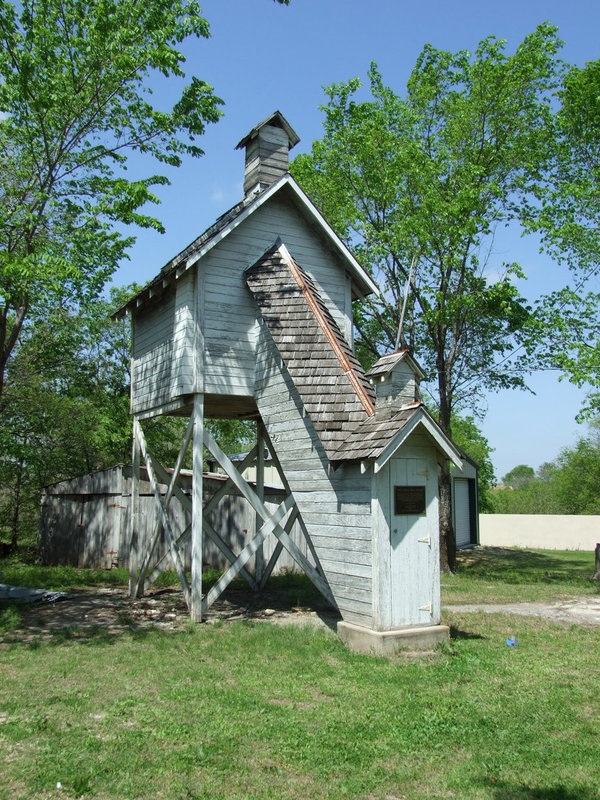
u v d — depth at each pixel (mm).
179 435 31438
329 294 13312
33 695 6855
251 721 6176
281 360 11312
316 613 12078
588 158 21438
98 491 20719
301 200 12805
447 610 13203
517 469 117438
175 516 19500
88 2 14234
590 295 19688
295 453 10852
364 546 9195
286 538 11289
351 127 21328
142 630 10328
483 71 20812
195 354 11625
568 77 20672
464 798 4789
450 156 20891
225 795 4723
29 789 4703
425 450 9484
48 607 12703
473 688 7430
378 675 7758
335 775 5102
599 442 50969
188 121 15344
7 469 25641
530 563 26328
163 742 5625
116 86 14406
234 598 13883
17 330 14727
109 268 17203
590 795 4859
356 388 10023
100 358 26781
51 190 14922
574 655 9148
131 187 13508
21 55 13375
